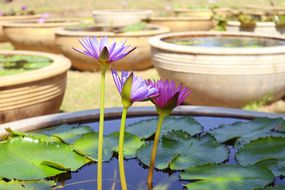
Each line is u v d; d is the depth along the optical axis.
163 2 10.88
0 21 6.72
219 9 7.71
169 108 1.01
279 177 1.20
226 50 2.79
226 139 1.45
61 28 5.09
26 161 1.24
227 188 1.09
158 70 3.22
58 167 1.22
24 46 5.56
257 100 3.05
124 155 1.35
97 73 4.58
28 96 2.18
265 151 1.32
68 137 1.44
